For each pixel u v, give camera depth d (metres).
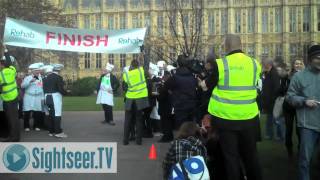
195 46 45.28
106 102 17.83
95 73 87.81
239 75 6.72
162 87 12.59
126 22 88.94
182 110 10.81
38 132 15.26
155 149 11.91
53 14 54.53
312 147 7.30
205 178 5.91
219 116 6.73
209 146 7.16
